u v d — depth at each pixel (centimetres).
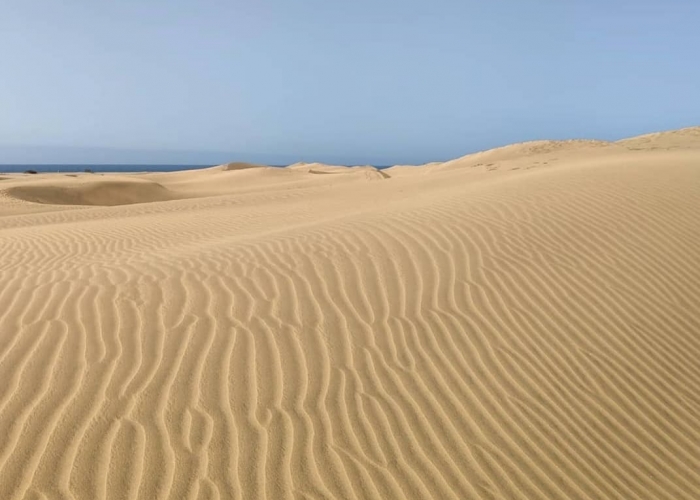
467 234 738
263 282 610
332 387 435
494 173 1822
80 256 860
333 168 6738
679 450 420
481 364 480
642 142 2658
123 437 369
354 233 773
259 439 376
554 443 402
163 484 334
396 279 619
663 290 628
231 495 330
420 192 1588
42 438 364
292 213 1399
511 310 565
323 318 534
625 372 496
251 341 489
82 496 322
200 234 1095
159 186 3262
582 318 563
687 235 754
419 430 397
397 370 463
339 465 359
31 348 465
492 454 383
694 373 510
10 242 1038
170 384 425
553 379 471
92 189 2894
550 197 891
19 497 320
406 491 344
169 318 523
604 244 718
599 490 369
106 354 460
